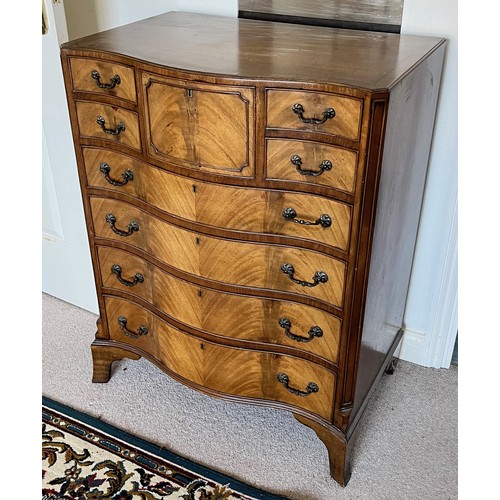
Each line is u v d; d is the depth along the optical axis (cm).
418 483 156
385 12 157
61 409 179
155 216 149
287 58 132
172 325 162
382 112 112
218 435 171
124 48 138
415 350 198
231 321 151
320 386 150
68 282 224
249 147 126
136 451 165
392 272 158
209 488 154
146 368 197
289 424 175
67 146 190
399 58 132
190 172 135
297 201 130
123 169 150
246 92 120
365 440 169
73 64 141
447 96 161
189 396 185
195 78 122
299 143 123
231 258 142
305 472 160
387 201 133
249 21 171
